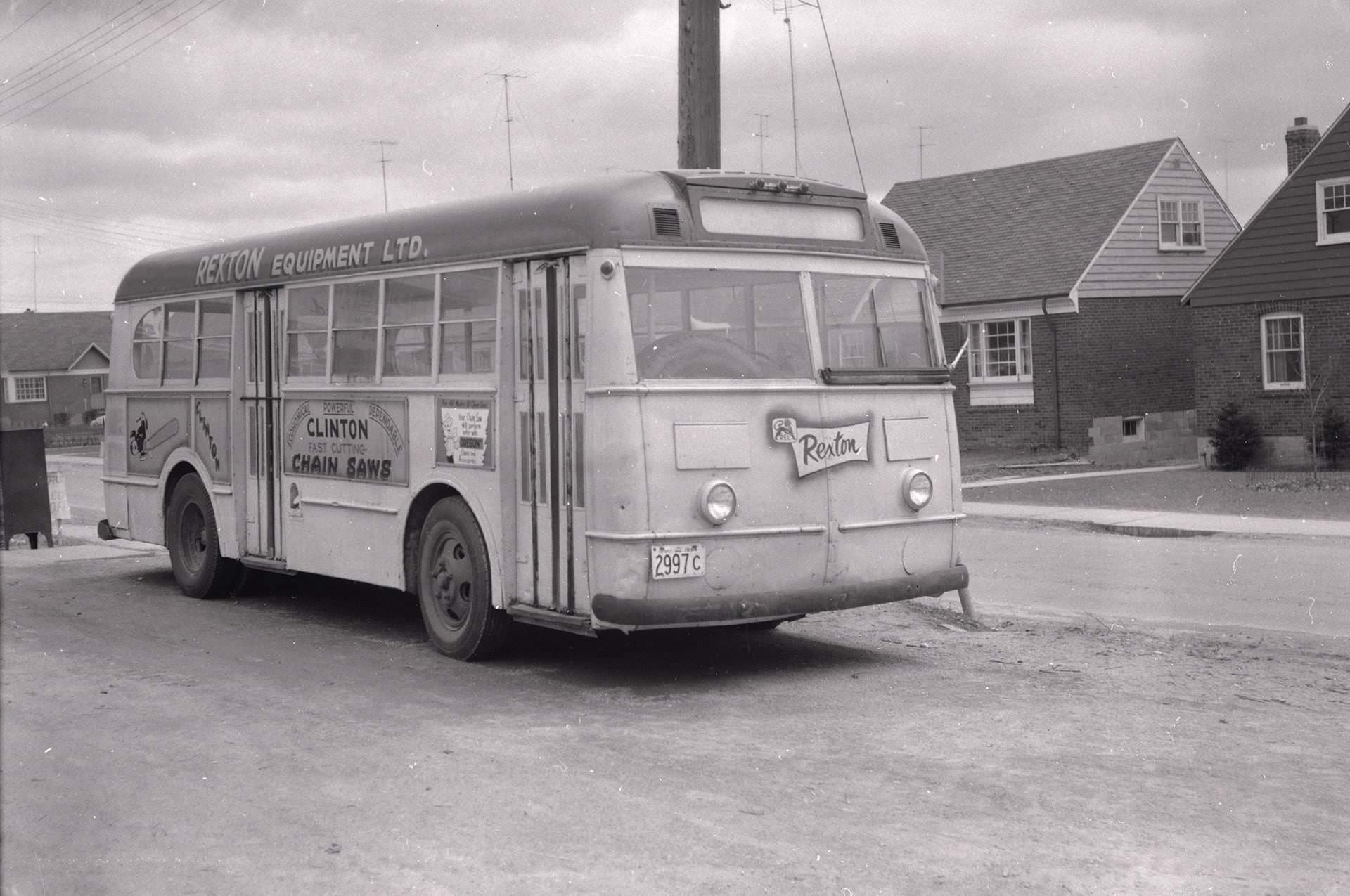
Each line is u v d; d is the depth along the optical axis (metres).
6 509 16.75
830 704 8.11
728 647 10.13
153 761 6.95
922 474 9.37
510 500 9.13
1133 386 34.53
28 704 8.24
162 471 13.48
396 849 5.56
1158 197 35.22
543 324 8.84
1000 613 11.73
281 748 7.18
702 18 12.73
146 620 11.64
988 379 35.72
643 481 8.20
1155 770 6.53
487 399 9.30
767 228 8.92
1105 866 5.25
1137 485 25.92
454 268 9.57
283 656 9.88
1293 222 28.73
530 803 6.16
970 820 5.81
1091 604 12.35
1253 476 26.98
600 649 10.07
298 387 11.42
